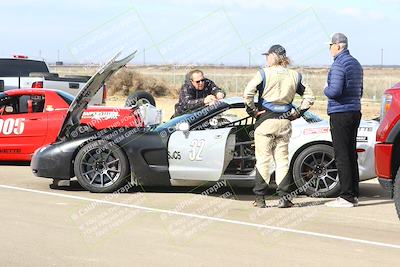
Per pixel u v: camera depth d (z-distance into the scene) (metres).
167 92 44.28
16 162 14.08
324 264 6.26
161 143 9.81
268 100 8.91
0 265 6.11
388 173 7.75
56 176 10.06
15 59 21.09
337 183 9.72
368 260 6.41
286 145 9.06
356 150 9.41
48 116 13.26
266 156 9.00
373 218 8.42
